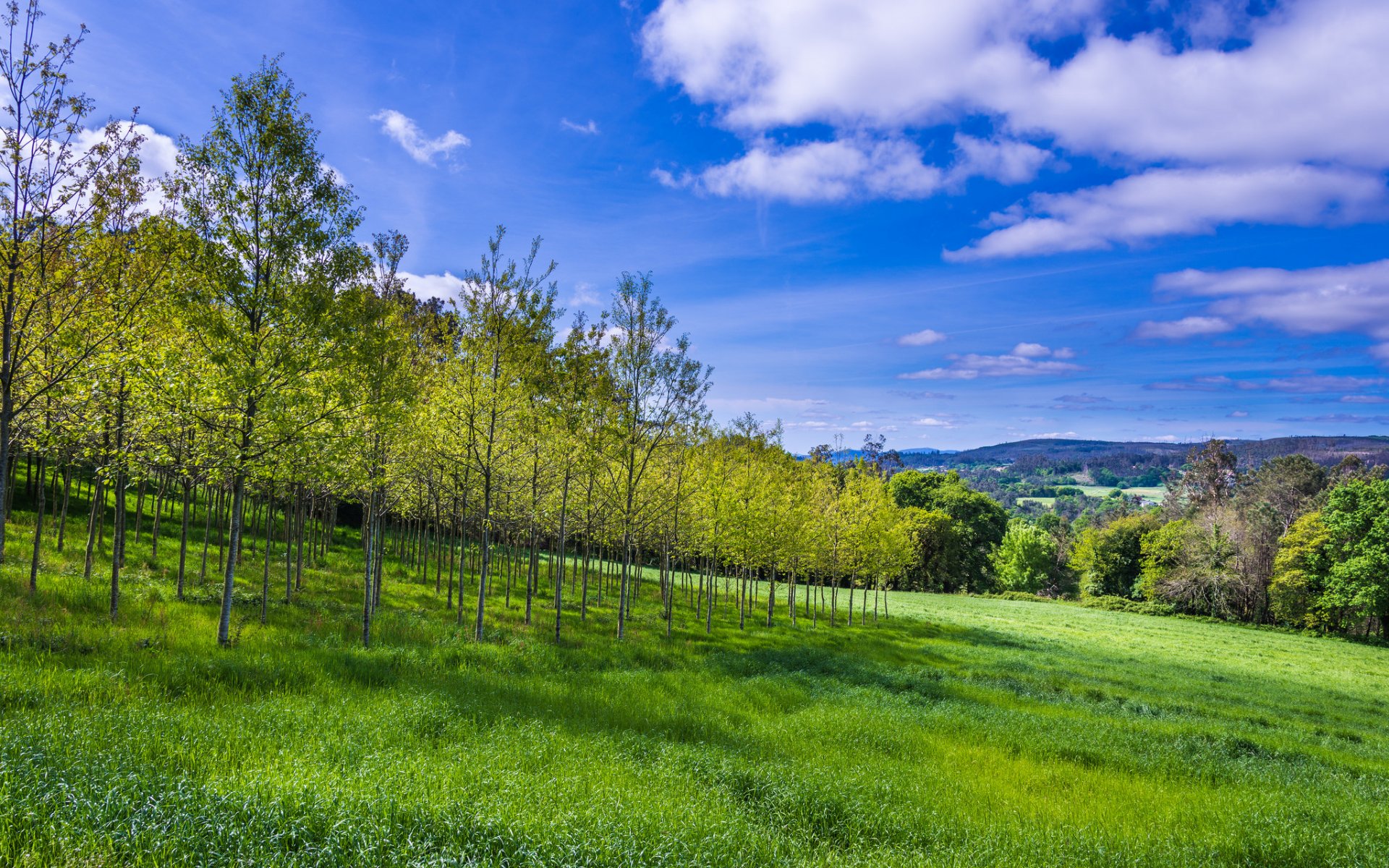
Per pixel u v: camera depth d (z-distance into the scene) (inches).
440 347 885.2
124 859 196.4
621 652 780.0
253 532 1199.6
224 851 205.5
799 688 688.4
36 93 464.8
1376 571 2011.6
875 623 1711.4
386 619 785.6
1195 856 323.3
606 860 231.1
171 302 510.3
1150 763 509.7
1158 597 2721.5
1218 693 965.8
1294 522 2536.9
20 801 213.0
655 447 972.6
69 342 488.4
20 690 348.5
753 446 1378.0
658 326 911.0
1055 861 302.0
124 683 390.3
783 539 1286.9
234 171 536.1
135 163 538.0
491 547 1748.3
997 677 908.0
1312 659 1615.4
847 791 366.3
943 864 284.2
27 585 621.6
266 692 436.8
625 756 391.2
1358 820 383.6
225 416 532.7
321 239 560.7
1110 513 4411.9
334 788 254.4
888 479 3491.6
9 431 526.3
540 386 816.3
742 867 250.5
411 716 396.8
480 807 256.2
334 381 579.8
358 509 2085.4
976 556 3107.8
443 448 805.2
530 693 526.3
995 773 456.8
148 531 1178.6
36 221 474.6
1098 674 1031.6
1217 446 3607.3
